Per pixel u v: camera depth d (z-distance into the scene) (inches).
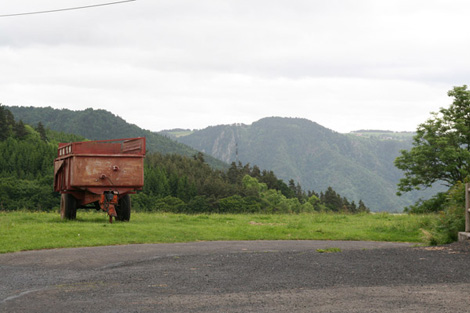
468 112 1829.5
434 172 1815.9
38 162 7529.5
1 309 223.6
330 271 319.6
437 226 512.1
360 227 738.8
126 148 800.3
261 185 7632.9
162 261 376.2
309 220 869.2
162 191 6658.5
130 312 216.1
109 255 414.9
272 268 333.4
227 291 260.5
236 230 658.8
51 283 287.9
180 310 219.1
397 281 285.3
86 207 800.3
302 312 214.1
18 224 662.5
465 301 232.7
